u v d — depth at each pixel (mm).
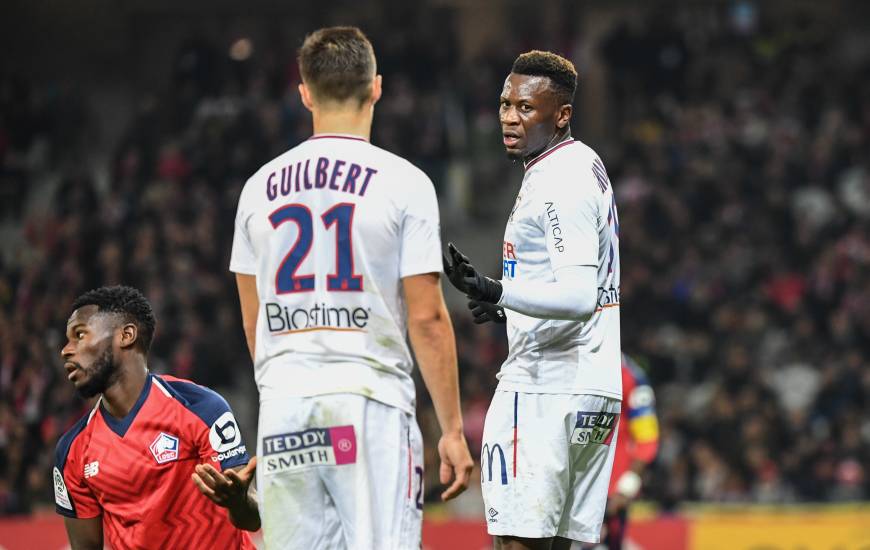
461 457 14602
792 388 55844
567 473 15883
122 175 67875
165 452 17719
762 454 47562
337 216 14531
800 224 62594
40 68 84000
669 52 74062
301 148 14938
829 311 58500
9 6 83688
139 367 17984
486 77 72812
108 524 18062
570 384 15844
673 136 70125
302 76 15180
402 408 14695
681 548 36031
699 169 65438
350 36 15094
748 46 76312
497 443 16078
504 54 74125
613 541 26609
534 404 15898
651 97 73688
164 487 17719
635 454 26891
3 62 83688
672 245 61344
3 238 69812
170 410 17844
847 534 36094
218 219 62500
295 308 14516
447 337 14750
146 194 64562
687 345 55688
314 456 14367
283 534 14445
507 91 16234
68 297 55094
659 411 52375
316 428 14328
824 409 52281
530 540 15867
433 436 44531
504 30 82250
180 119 71125
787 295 59906
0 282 56781
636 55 74125
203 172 66438
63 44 84188
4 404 46625
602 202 15828
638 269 58875
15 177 71438
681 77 73750
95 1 84188
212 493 15734
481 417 47781
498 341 54531
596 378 15930
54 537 35156
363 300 14500
